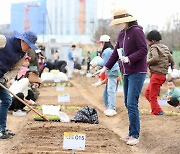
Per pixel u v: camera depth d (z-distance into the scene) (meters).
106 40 14.32
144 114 14.41
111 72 14.62
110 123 13.76
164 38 55.38
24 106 14.82
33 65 18.09
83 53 83.50
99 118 14.54
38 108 15.65
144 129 11.68
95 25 99.88
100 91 24.91
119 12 10.28
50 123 12.29
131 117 10.18
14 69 10.70
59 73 29.09
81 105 17.77
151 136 10.85
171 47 53.84
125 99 10.64
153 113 14.29
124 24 10.20
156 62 13.64
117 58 10.92
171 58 13.95
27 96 15.51
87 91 24.72
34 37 10.05
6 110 10.83
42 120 12.84
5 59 10.06
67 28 123.75
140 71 9.99
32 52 18.00
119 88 19.02
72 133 8.49
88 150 9.56
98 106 17.69
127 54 10.20
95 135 11.06
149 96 14.27
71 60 34.69
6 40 10.01
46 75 28.44
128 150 9.82
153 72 13.90
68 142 8.48
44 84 27.72
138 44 9.91
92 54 67.31
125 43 10.22
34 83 15.84
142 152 9.73
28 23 99.75
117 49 10.33
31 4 99.50
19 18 99.69
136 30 9.98
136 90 10.05
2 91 10.66
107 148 9.84
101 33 60.03
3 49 9.95
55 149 9.51
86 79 35.44
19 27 99.62
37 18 100.12
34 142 10.15
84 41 100.56
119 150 9.73
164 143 10.04
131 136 10.36
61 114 13.02
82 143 8.49
